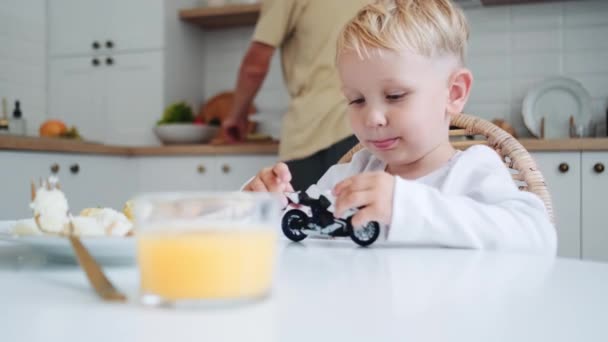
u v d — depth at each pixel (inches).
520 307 14.5
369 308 14.1
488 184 33.1
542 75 103.6
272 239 15.2
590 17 101.1
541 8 103.2
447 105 38.3
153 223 14.1
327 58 79.4
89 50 117.8
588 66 101.5
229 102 120.6
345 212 28.3
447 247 27.8
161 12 112.2
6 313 13.5
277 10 81.9
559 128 99.4
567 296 15.9
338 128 78.7
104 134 117.6
